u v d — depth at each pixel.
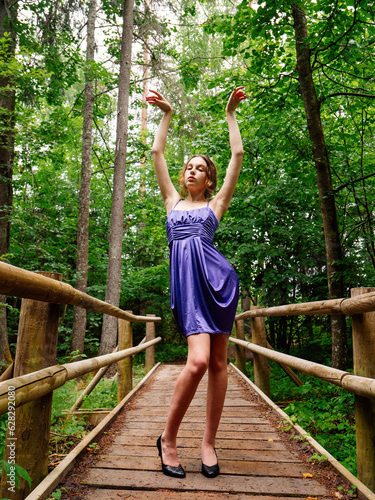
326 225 5.17
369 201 6.17
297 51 5.31
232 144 2.10
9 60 5.98
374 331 1.56
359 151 6.62
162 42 10.79
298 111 6.38
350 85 6.05
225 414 3.07
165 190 2.14
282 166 7.33
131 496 1.59
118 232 8.96
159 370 5.95
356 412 1.64
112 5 10.10
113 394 5.01
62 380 1.62
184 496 1.60
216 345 1.82
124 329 3.89
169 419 1.80
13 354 8.46
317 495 1.61
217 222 2.00
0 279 1.06
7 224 6.93
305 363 2.09
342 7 4.73
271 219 7.25
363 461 1.60
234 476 1.81
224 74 6.35
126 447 2.21
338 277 4.94
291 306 2.52
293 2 4.69
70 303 1.80
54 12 9.17
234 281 1.88
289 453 2.13
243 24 5.23
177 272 1.86
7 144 6.82
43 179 11.43
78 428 3.26
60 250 9.18
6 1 7.38
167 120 2.20
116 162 9.18
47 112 12.53
